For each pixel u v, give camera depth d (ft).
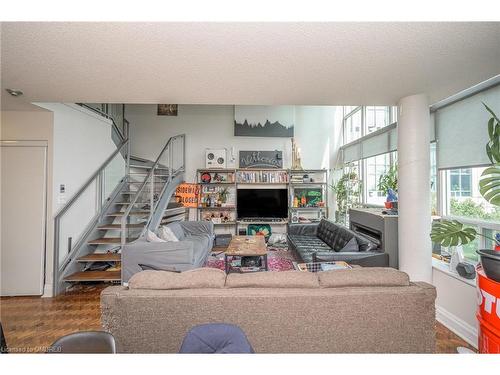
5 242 10.51
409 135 8.08
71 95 8.14
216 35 4.86
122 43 5.11
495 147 5.27
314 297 4.90
